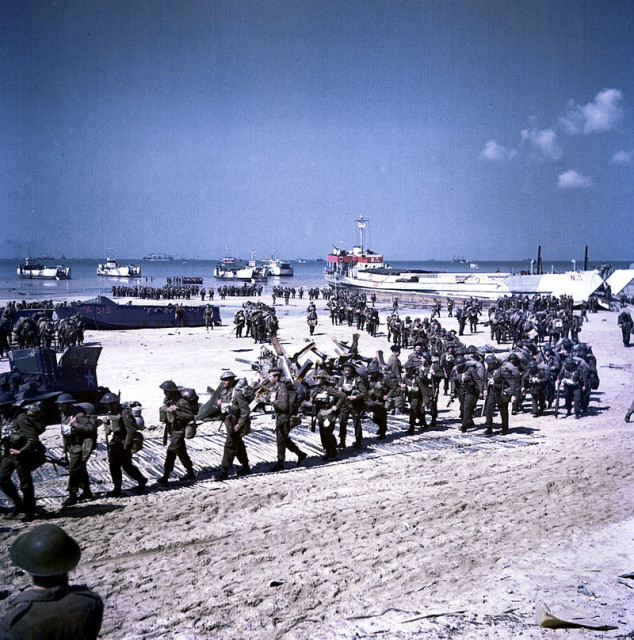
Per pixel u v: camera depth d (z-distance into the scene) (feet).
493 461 34.96
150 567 20.74
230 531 24.08
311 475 32.12
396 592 18.88
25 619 7.80
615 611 17.46
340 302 141.79
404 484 30.48
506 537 23.38
